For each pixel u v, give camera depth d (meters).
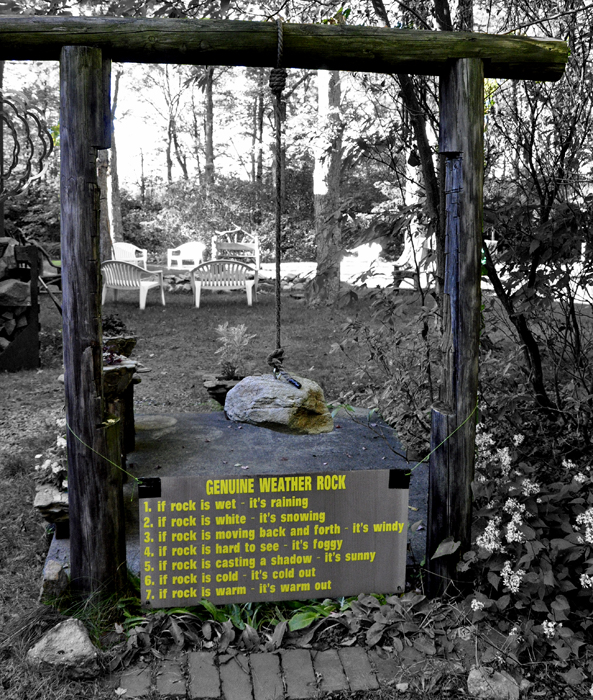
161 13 3.89
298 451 4.57
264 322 10.22
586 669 2.62
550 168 4.13
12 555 3.43
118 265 11.60
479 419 4.09
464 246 2.78
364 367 4.86
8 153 9.52
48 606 2.82
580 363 4.39
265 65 2.77
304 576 2.87
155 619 2.79
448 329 2.86
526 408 4.54
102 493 2.75
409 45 2.70
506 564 2.75
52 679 2.51
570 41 3.98
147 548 2.77
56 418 5.64
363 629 2.83
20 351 7.46
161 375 7.15
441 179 3.95
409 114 4.24
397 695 2.49
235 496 2.79
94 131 2.59
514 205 3.93
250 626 2.78
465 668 2.61
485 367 4.39
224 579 2.83
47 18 2.55
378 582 2.93
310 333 9.23
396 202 5.18
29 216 14.93
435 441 2.90
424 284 8.07
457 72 2.72
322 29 2.68
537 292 3.97
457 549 2.91
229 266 11.91
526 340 4.35
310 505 2.84
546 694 2.50
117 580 2.85
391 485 2.88
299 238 25.44
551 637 2.69
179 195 22.80
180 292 14.19
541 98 4.08
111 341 4.28
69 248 2.62
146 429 5.02
